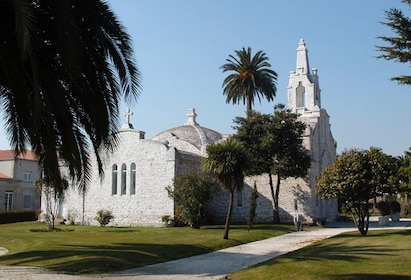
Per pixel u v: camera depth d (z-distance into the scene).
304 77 56.12
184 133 57.66
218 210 51.09
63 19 13.78
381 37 22.34
